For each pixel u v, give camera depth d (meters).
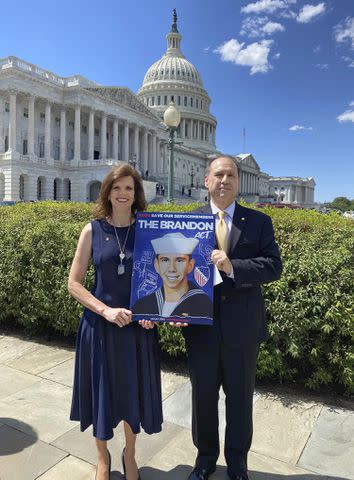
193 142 112.06
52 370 6.17
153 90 114.44
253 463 4.02
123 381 3.57
